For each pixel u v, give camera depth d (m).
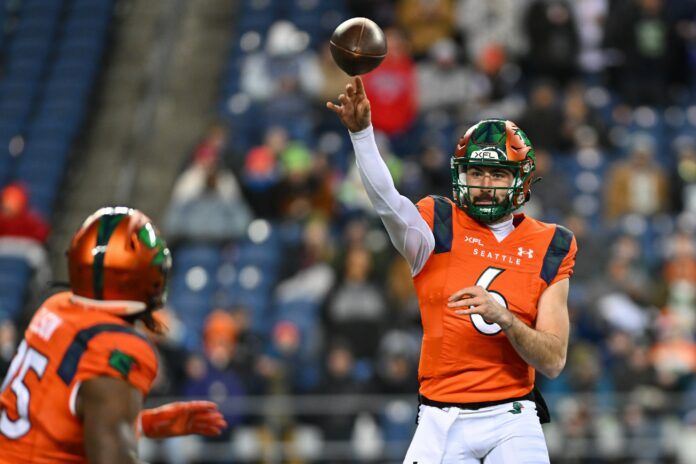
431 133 51.47
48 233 50.97
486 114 51.34
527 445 16.48
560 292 16.81
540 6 54.53
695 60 57.22
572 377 35.97
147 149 58.75
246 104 56.41
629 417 35.25
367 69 16.25
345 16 63.22
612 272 41.06
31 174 56.12
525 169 16.95
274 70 55.16
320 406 36.00
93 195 56.38
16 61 63.12
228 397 36.41
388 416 35.62
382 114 52.00
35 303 45.53
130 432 13.24
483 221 17.14
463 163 16.86
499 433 16.52
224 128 52.41
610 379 36.59
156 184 57.44
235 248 47.62
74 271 14.07
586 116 51.19
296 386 36.75
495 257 16.89
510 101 52.44
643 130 53.97
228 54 65.25
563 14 54.59
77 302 14.09
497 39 55.59
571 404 35.47
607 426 35.25
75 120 59.47
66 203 55.91
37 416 13.59
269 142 49.25
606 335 39.38
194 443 35.88
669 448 34.91
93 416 13.20
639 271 42.91
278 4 64.94
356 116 16.25
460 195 17.09
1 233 46.34
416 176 47.38
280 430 35.78
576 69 55.25
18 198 46.75
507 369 16.62
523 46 55.62
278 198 48.22
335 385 36.06
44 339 13.84
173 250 48.16
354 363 39.69
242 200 48.53
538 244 17.05
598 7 58.72
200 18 67.94
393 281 42.31
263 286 46.00
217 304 45.94
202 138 56.53
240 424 36.19
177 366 36.75
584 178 49.38
